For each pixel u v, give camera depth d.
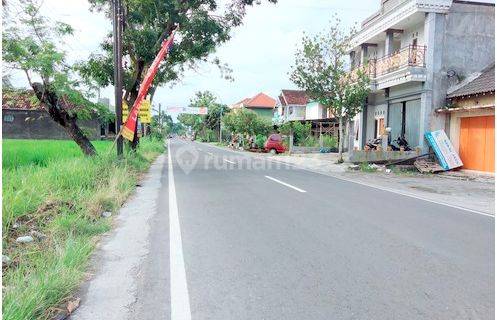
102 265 4.75
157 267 4.67
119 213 7.73
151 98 24.47
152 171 15.91
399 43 24.44
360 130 25.59
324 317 3.46
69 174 9.37
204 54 18.86
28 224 6.18
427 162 18.44
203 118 72.94
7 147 17.73
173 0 16.52
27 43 11.62
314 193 10.39
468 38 19.03
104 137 39.22
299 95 55.25
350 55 28.33
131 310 3.58
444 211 8.34
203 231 6.32
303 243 5.66
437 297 3.88
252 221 7.02
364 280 4.29
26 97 13.24
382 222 7.07
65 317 3.43
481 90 16.36
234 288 4.06
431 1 18.47
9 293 3.56
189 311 3.56
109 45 17.48
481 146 17.11
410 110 20.72
